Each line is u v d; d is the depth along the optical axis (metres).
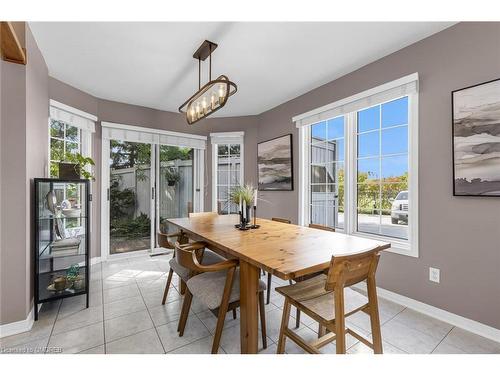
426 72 2.06
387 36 2.07
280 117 3.82
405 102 2.34
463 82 1.84
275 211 3.88
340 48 2.26
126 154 3.81
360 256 1.15
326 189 3.21
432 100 2.03
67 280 2.21
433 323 1.92
